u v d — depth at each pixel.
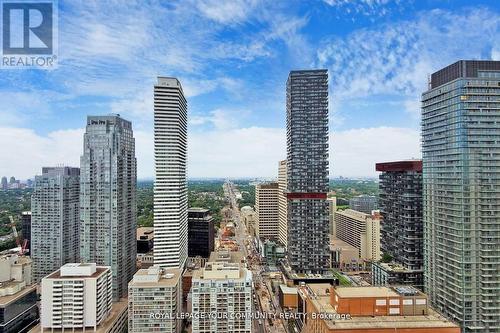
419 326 172.62
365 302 186.00
